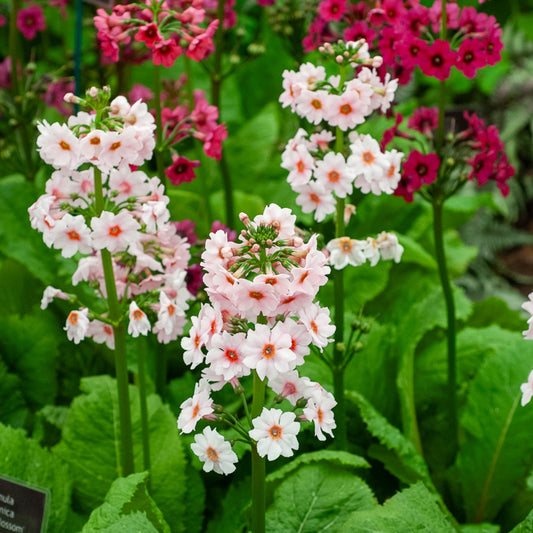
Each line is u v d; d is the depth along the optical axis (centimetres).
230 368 77
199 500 98
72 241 85
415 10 97
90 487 96
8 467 93
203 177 117
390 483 104
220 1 114
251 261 78
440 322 107
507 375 103
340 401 96
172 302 89
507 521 102
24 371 108
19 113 116
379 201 122
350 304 113
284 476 92
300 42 118
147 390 101
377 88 90
